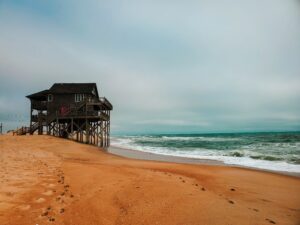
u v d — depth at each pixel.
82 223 5.59
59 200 7.13
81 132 34.31
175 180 9.93
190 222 5.45
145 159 21.77
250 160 20.45
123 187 8.55
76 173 11.48
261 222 5.57
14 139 28.56
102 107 38.78
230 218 5.70
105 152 26.92
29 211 6.23
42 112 36.53
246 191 9.47
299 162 18.66
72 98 35.75
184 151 30.84
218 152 28.03
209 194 7.86
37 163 14.23
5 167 12.11
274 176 12.95
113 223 5.60
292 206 7.56
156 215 5.89
